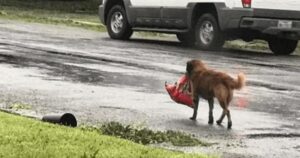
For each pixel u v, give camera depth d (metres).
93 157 6.81
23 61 16.02
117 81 13.63
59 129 8.05
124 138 8.29
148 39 26.55
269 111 11.23
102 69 15.38
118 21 25.34
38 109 10.10
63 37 24.06
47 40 22.22
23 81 12.89
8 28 26.52
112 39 25.06
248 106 11.63
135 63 16.89
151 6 23.77
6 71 14.12
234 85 9.69
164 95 12.21
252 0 20.80
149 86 13.20
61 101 10.98
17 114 9.48
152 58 18.36
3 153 6.68
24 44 20.25
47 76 13.77
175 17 22.97
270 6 21.02
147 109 10.74
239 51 23.09
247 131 9.48
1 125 7.97
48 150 6.94
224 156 7.87
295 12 21.41
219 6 21.25
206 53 20.98
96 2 48.62
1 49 18.42
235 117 10.52
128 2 24.70
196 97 10.02
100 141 7.62
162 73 15.18
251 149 8.35
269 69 17.55
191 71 10.07
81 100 11.20
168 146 8.16
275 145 8.66
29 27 27.89
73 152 6.95
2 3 45.09
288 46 23.22
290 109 11.52
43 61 16.27
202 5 22.05
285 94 13.24
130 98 11.70
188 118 10.21
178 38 25.31
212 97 9.83
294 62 20.05
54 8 44.66
